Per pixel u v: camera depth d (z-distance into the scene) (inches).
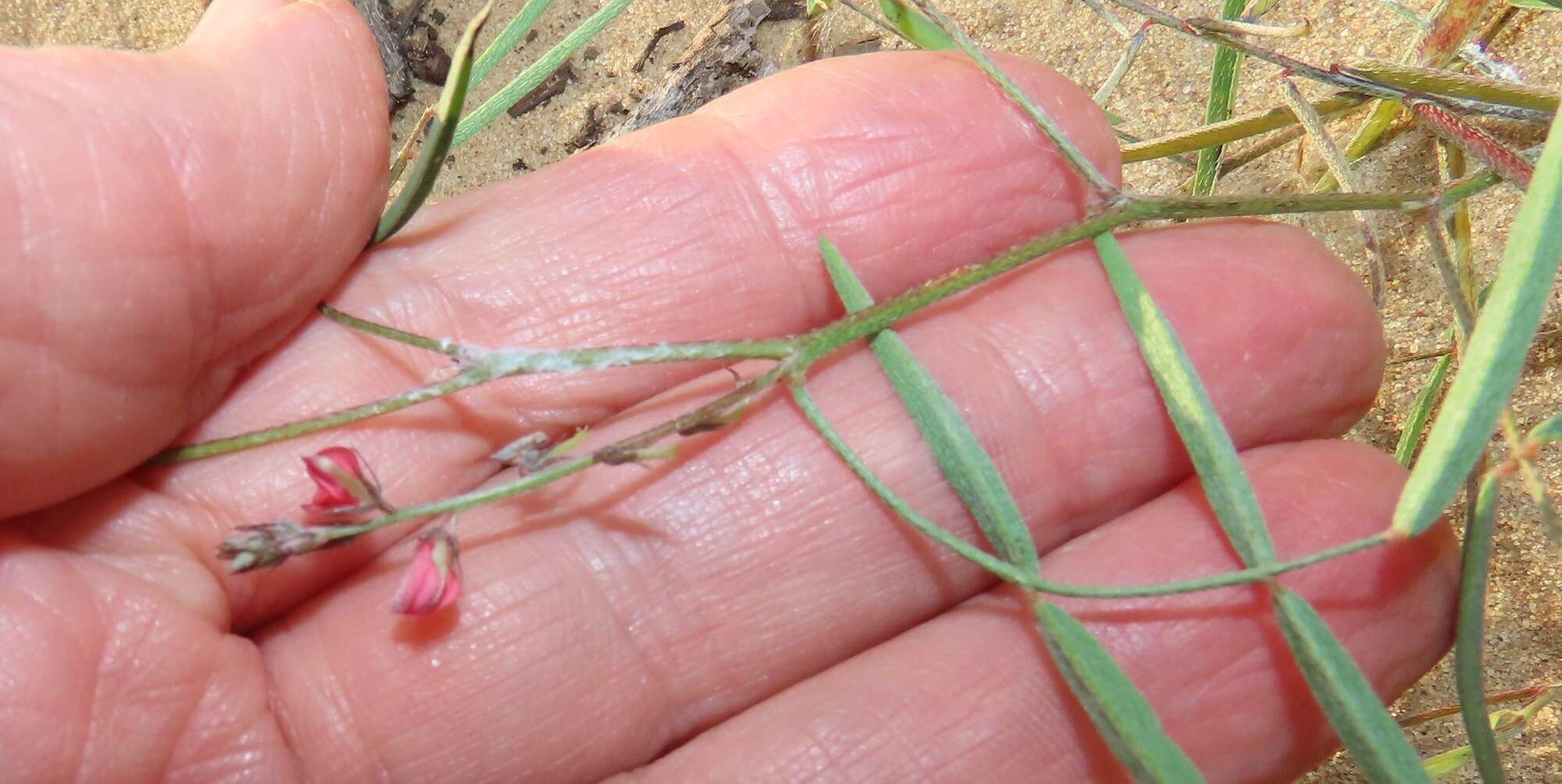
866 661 5.9
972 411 5.8
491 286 5.8
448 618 5.6
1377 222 6.8
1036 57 7.4
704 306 5.9
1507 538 6.5
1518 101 5.9
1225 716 5.7
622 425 5.9
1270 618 5.6
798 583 5.8
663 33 7.8
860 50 7.6
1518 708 6.4
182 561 5.4
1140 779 5.0
